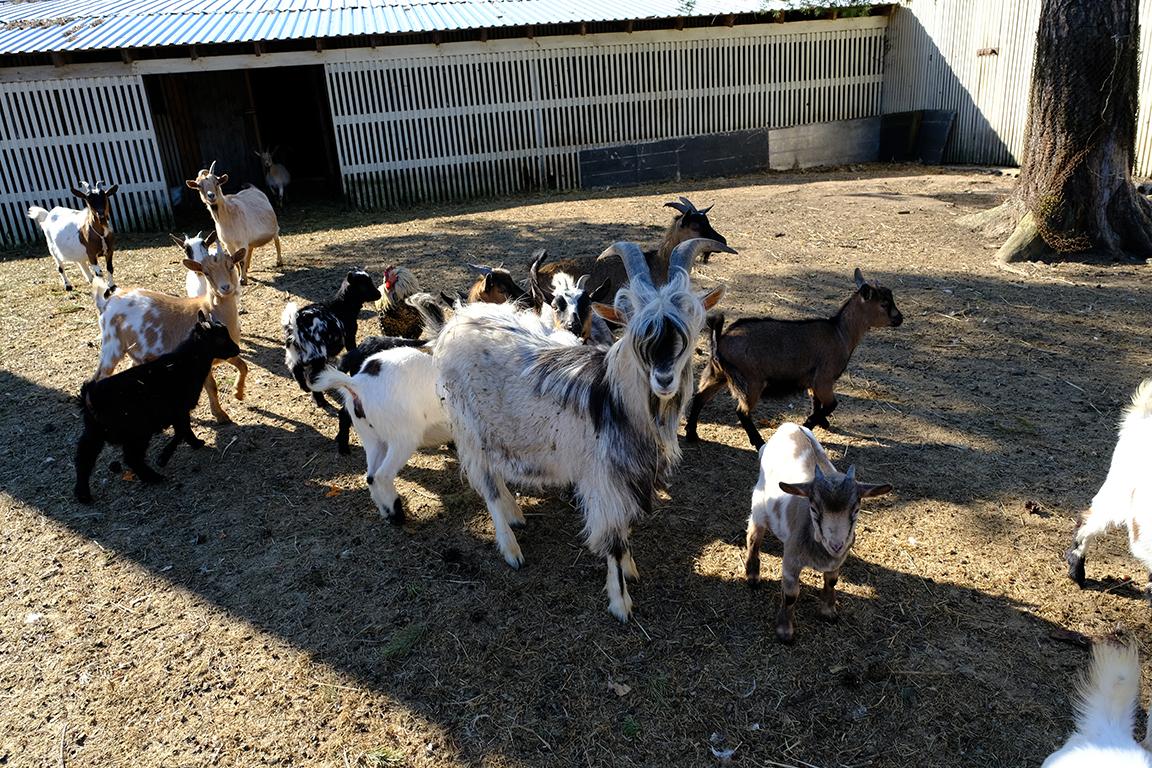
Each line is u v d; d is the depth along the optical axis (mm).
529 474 4336
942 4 17984
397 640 4027
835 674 3721
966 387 6566
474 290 6766
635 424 3875
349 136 15984
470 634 4066
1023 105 16594
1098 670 2658
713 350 5637
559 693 3684
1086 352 7133
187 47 14945
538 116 17109
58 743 3520
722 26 17922
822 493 3465
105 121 14484
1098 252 9953
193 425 6414
